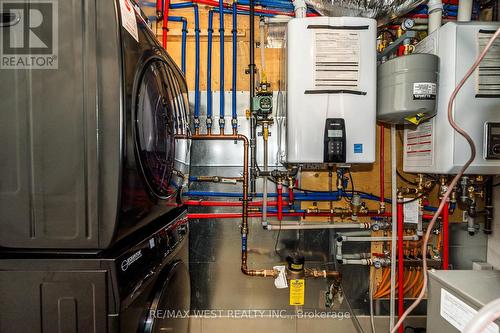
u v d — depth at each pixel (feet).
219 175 4.91
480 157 3.45
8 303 1.77
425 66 3.54
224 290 4.94
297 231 4.94
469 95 3.45
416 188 4.81
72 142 1.71
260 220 4.90
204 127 4.94
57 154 1.72
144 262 2.24
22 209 1.73
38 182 1.73
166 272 2.83
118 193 1.73
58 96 1.70
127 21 1.85
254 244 4.92
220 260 4.92
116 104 1.71
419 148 4.23
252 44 4.66
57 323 1.76
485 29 3.44
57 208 1.73
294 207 4.87
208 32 4.83
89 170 1.71
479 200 4.96
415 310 4.96
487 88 3.43
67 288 1.76
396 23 4.62
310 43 3.64
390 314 4.50
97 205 1.72
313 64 3.64
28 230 1.73
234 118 4.82
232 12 4.89
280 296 4.95
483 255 4.95
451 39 3.49
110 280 1.77
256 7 4.87
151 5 4.34
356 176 4.97
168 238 2.90
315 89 3.65
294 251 4.93
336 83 3.65
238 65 5.01
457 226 4.97
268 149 4.88
